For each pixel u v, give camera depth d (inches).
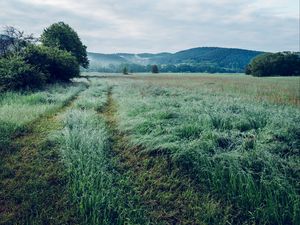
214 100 563.5
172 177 228.7
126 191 202.1
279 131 300.4
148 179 224.4
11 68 685.3
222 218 174.6
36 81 745.6
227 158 232.7
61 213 172.1
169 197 197.6
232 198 194.9
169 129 311.7
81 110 465.1
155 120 354.9
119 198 186.7
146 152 276.4
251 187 197.8
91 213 170.1
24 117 379.9
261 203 185.9
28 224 160.4
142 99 568.7
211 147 262.2
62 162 240.8
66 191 195.5
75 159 235.6
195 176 230.5
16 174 220.7
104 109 526.0
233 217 177.6
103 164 234.4
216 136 285.6
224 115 364.5
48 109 457.7
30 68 753.0
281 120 340.5
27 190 195.8
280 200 189.3
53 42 1694.1
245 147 266.2
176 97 655.8
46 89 762.8
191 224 170.7
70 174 218.2
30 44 903.7
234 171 213.9
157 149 277.0
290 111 438.9
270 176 206.4
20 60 753.0
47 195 190.9
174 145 266.4
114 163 247.9
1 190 195.5
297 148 267.1
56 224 162.1
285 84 1330.0
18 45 887.7
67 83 1083.3
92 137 287.4
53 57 1003.9
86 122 365.4
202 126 319.0
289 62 3228.3
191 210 184.4
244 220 176.6
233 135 289.7
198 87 1061.8
